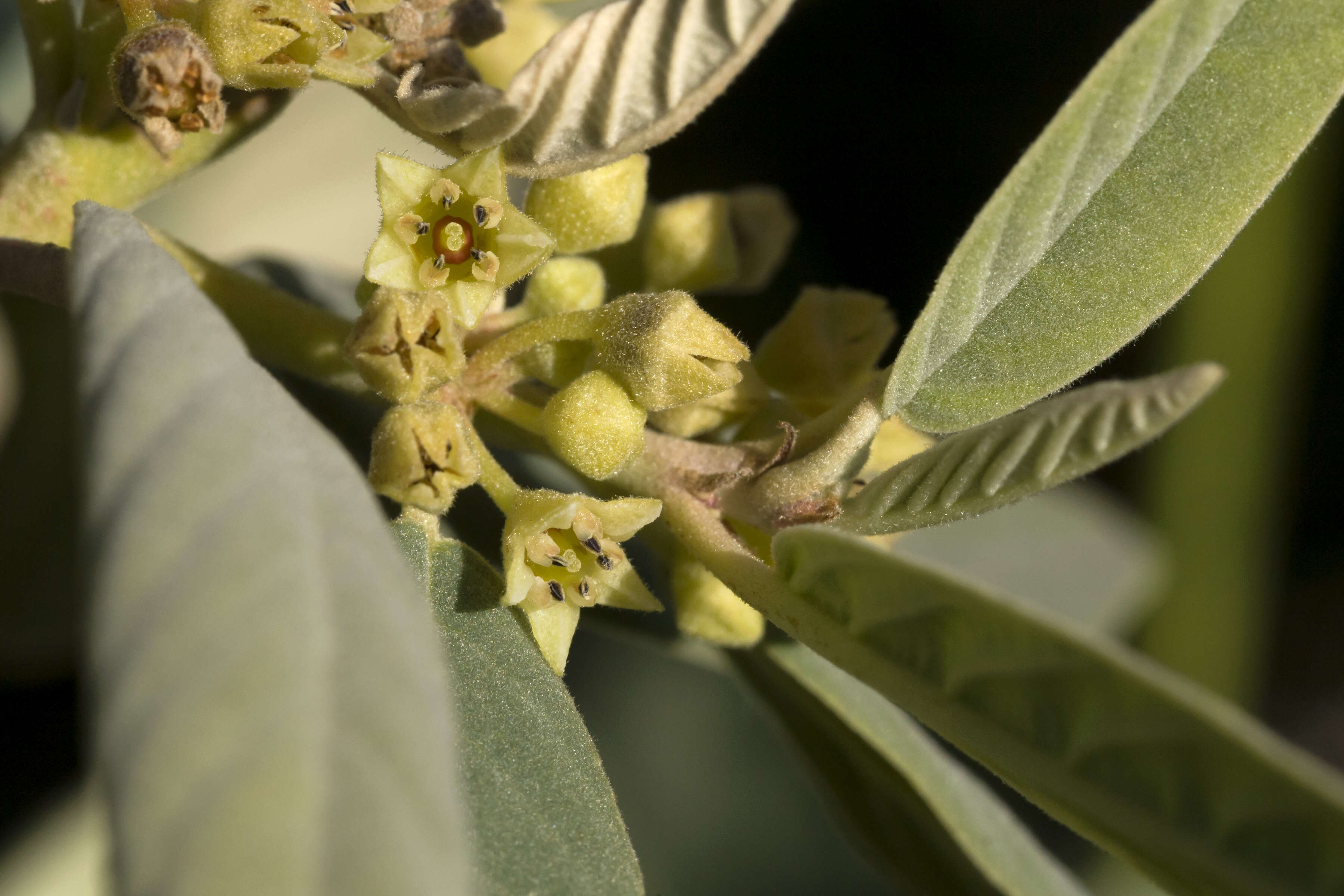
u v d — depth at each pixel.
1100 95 0.10
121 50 0.10
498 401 0.10
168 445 0.08
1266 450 0.17
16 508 0.14
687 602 0.11
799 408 0.11
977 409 0.10
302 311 0.11
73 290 0.09
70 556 0.14
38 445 0.14
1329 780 0.08
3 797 0.14
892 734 0.11
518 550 0.10
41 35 0.11
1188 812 0.09
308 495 0.09
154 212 0.15
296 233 0.16
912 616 0.09
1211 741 0.09
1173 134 0.10
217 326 0.09
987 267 0.10
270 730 0.08
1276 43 0.10
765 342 0.11
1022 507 0.15
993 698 0.09
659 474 0.10
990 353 0.10
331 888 0.08
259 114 0.11
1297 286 0.17
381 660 0.08
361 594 0.08
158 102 0.10
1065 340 0.10
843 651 0.10
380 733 0.08
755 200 0.12
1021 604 0.09
